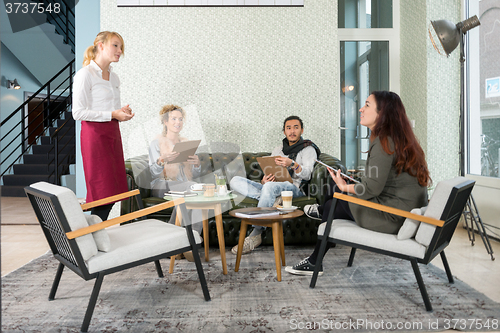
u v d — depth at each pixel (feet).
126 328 4.99
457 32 9.75
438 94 12.28
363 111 6.57
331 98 12.23
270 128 12.21
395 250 5.72
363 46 13.94
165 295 6.16
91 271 4.94
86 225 4.97
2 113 22.77
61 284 6.75
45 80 25.73
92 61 7.62
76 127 12.53
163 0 11.82
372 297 5.99
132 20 11.78
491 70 10.30
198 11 11.92
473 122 11.21
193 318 5.27
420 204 6.19
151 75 11.87
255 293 6.20
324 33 12.14
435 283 6.61
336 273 7.20
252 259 8.21
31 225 11.92
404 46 13.69
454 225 6.54
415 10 12.77
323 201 8.96
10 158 23.26
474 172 11.14
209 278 6.98
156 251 5.48
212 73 12.03
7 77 23.27
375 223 6.19
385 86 14.07
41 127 27.45
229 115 12.13
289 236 9.10
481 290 6.28
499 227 9.48
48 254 8.74
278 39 12.10
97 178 7.45
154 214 8.83
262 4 11.99
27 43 23.63
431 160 12.40
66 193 4.82
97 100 7.57
